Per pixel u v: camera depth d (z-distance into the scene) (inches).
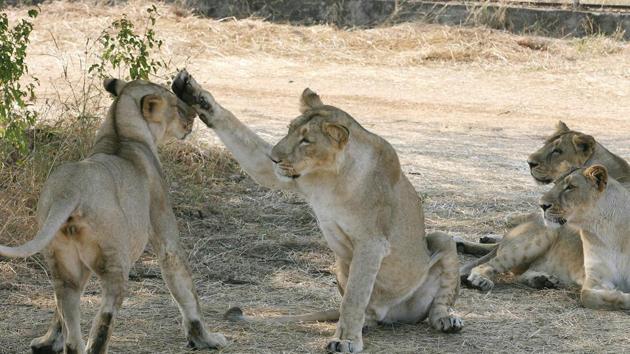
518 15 1138.0
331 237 376.5
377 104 914.1
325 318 394.9
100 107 592.4
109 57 573.0
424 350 368.5
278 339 374.3
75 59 976.3
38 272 448.1
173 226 354.3
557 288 459.2
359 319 363.9
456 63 1055.0
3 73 484.7
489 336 386.9
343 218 366.0
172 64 986.7
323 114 358.9
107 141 348.5
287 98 915.4
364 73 1019.9
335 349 358.9
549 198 432.5
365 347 367.9
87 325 382.9
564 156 505.4
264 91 939.3
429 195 608.4
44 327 380.5
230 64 1023.0
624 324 404.8
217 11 1163.9
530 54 1072.8
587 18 1126.4
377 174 369.4
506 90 976.9
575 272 456.4
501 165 695.1
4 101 517.3
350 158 362.3
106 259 316.8
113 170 329.7
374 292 388.5
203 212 545.6
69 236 314.2
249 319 392.2
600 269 434.9
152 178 349.1
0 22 493.0
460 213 580.1
